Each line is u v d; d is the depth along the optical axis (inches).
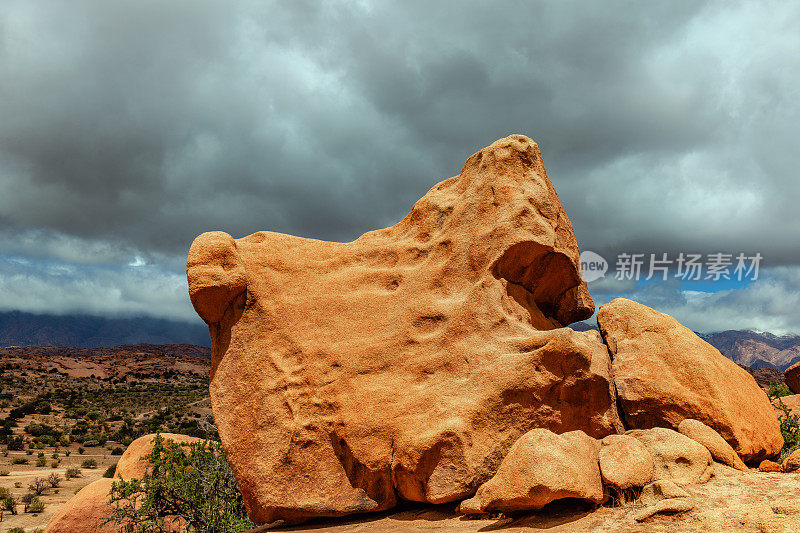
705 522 211.2
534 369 307.7
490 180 372.2
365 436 329.4
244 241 399.5
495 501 255.4
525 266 364.8
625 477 255.6
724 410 320.2
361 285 382.9
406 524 300.0
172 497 521.3
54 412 2866.6
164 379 5359.3
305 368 354.3
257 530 354.0
